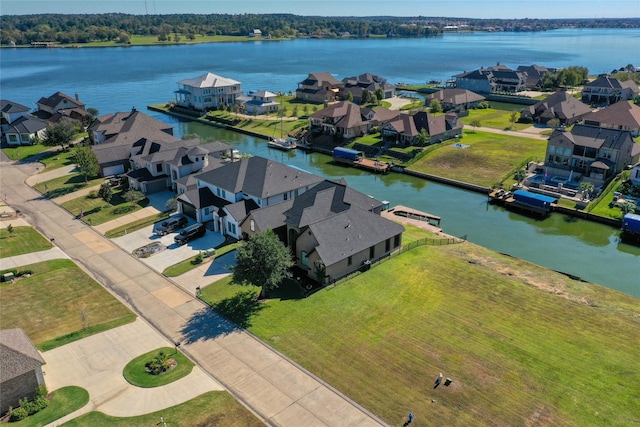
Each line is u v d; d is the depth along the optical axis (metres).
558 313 43.25
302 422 31.39
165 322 43.09
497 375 35.44
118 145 88.69
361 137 113.94
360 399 33.44
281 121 133.25
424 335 40.19
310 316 43.22
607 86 151.12
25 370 32.50
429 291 46.97
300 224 51.28
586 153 81.62
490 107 153.88
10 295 47.62
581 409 32.12
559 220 71.31
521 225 70.06
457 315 43.00
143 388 34.41
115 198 75.25
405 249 56.00
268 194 62.00
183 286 49.38
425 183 89.38
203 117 145.62
